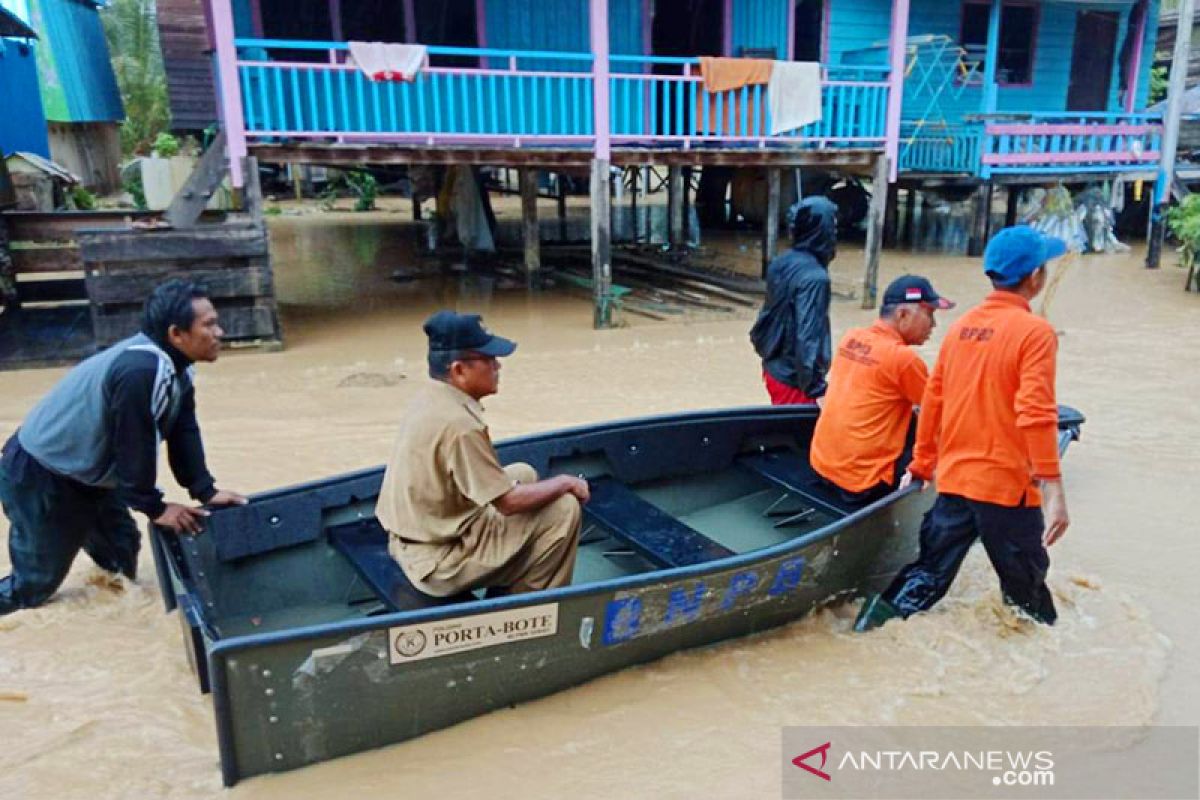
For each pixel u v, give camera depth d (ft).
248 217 32.14
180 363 12.39
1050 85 57.57
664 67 42.52
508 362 28.91
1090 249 53.88
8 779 10.23
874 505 13.43
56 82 64.85
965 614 13.58
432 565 11.59
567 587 11.07
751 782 10.48
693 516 17.49
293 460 20.16
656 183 89.51
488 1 37.86
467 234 49.49
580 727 11.31
